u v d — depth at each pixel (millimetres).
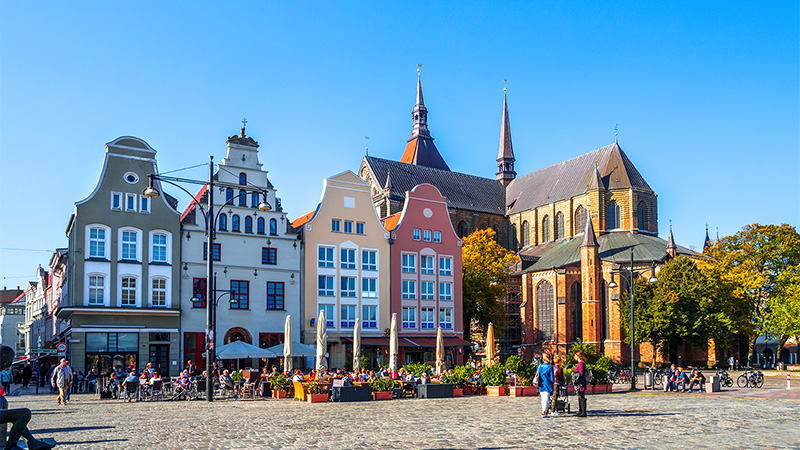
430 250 71125
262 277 60312
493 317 80688
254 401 36594
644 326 82938
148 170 56031
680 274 86000
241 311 58812
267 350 50375
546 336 96938
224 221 59281
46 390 51500
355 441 19203
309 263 62969
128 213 54750
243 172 60906
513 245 124562
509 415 26578
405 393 38625
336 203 65438
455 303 72312
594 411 28328
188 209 61719
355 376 41062
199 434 21078
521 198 125938
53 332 87625
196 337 56438
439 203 72875
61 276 75312
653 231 108688
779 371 77938
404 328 68125
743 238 89000
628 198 106625
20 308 165750
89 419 26766
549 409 27609
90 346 51969
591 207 108000
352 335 64312
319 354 44719
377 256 67250
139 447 18422
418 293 69688
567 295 94562
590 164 114688
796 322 75188
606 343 92062
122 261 53938
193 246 57375
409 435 20484
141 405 34594
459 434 20656
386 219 75188
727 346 89250
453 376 40062
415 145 143125
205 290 57500
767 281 86625
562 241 112625
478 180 130750
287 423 24016
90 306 51750
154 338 54500
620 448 17859
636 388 50156
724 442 19016
